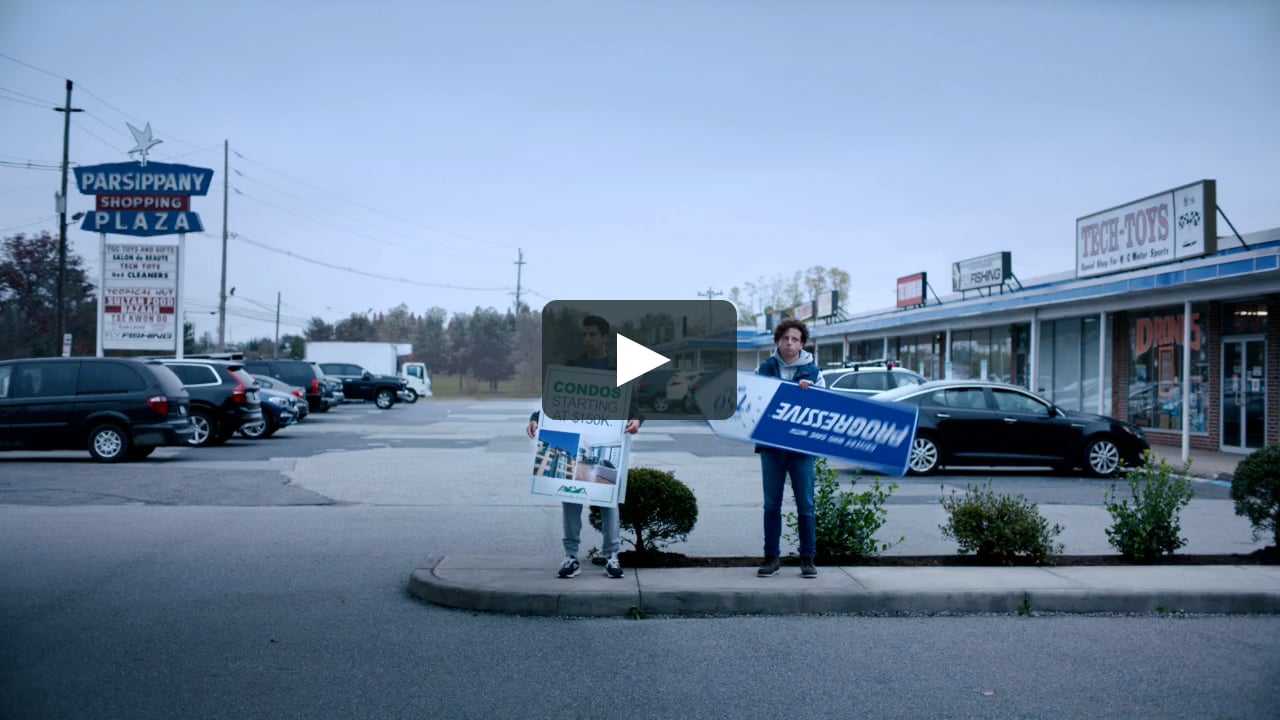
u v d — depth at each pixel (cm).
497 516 1128
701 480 1527
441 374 8450
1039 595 684
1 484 1349
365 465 1680
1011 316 2558
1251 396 2016
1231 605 688
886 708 488
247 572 799
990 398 1636
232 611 673
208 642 597
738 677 537
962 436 1603
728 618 667
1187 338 1833
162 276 3058
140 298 3052
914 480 1555
